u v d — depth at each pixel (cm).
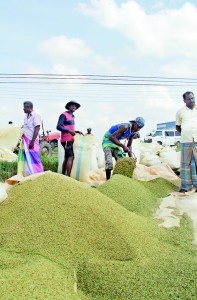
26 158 637
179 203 505
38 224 333
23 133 643
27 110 639
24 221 338
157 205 503
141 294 270
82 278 282
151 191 573
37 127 641
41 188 382
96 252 313
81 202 363
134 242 332
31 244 313
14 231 328
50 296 239
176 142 2550
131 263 302
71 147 669
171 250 338
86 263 294
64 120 667
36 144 645
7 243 316
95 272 286
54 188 379
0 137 1369
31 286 243
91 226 336
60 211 348
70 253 306
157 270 298
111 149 683
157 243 348
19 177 589
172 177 669
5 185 555
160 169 690
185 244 359
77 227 333
